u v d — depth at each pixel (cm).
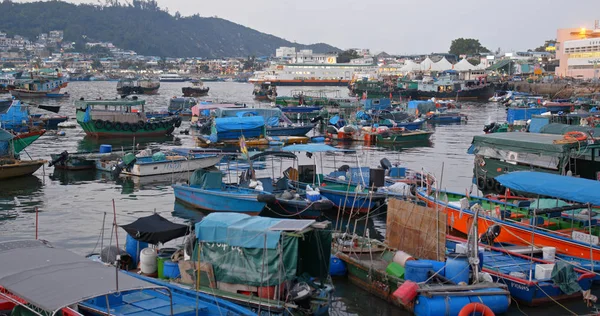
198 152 4544
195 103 9644
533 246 2303
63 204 3412
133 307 1703
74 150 5553
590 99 9831
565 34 16625
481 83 13800
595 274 2081
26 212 3219
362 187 3306
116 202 3478
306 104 9794
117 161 4403
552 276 2019
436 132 7369
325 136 6544
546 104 8831
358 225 3072
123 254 2184
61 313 1620
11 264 1612
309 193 3034
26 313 1642
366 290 2164
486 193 3822
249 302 1805
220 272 1892
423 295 1848
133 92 15438
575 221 2628
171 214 3203
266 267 1820
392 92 13138
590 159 3497
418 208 2248
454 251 2214
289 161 4956
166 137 6600
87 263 1638
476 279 1953
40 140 6234
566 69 15362
